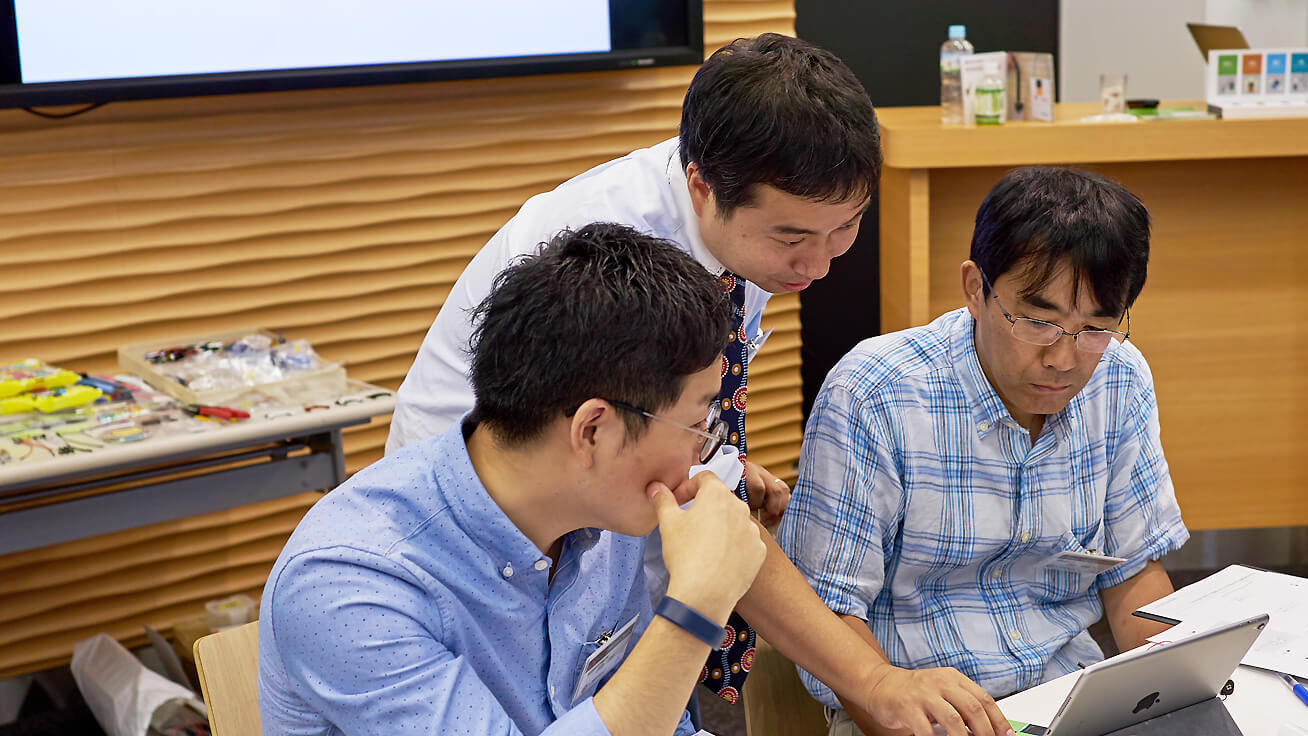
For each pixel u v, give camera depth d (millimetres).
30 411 2508
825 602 1688
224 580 3283
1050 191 1560
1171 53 4754
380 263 3355
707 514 1086
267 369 2695
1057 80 4660
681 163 1483
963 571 1765
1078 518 1772
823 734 1824
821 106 1289
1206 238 3303
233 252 3172
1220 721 1274
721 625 1067
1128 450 1795
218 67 2969
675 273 1041
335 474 2611
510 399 1050
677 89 3658
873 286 4410
